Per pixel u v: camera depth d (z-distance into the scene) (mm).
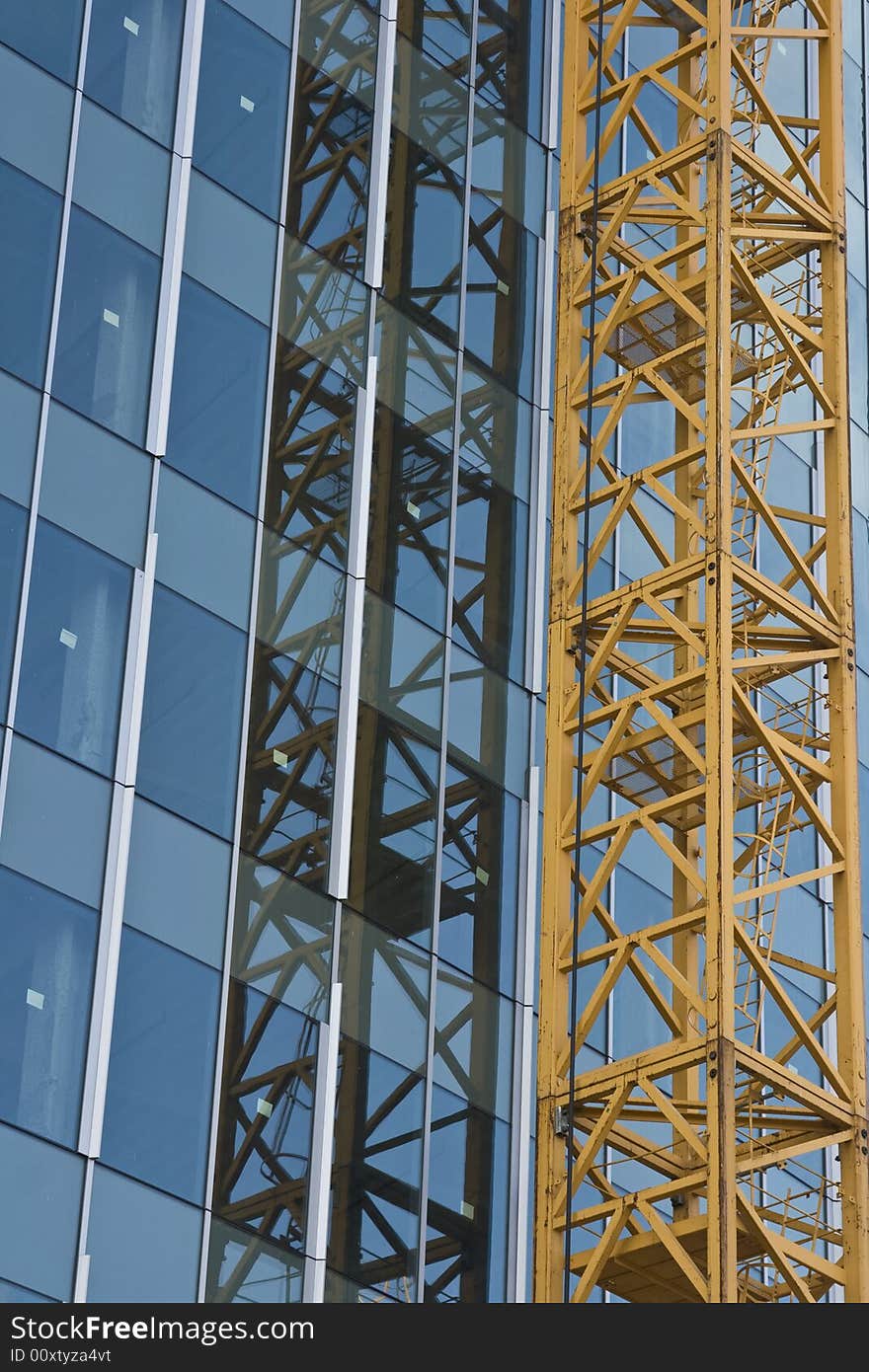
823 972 55156
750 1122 52969
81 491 54688
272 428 59906
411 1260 55938
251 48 62969
